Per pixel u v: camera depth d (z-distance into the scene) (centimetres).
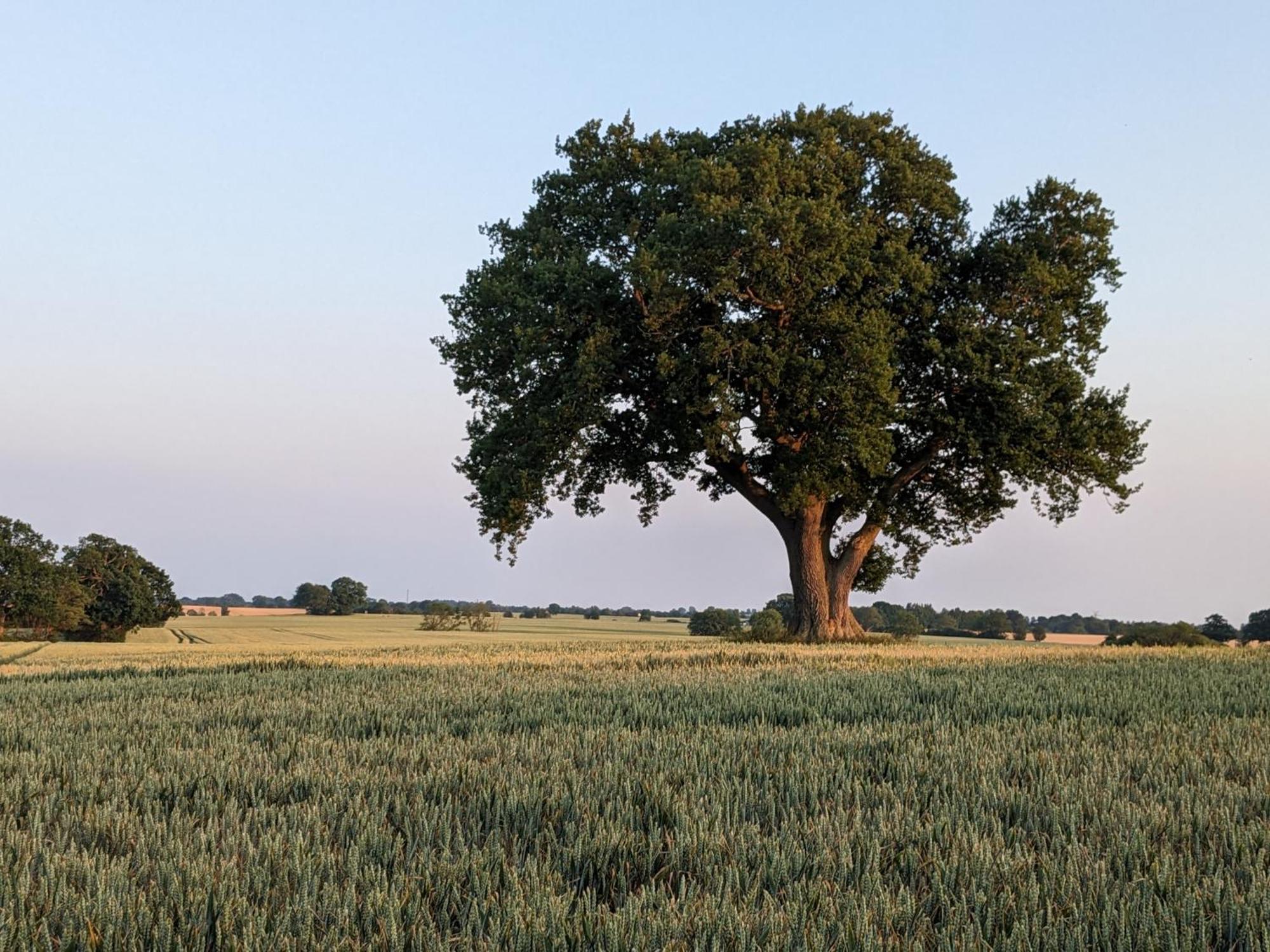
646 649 2748
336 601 16400
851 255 2798
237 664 2211
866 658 2148
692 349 2878
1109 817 580
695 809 602
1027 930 400
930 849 528
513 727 1060
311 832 561
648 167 3161
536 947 394
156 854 525
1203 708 1150
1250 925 413
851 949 392
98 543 11031
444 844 534
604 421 2888
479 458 3133
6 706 1325
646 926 409
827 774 712
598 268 2827
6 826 593
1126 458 3100
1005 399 2889
